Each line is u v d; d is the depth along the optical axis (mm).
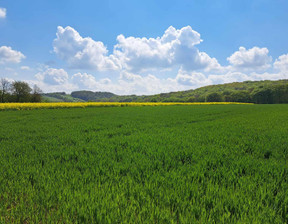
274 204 2152
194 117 15781
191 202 2170
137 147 5176
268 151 4617
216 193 2396
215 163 3654
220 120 13258
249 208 2070
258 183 2736
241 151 4574
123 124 11156
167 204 2221
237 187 2576
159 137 6609
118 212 1987
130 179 2848
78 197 2305
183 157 4191
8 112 22359
